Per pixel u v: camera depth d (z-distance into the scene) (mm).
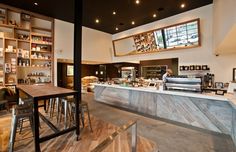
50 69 6805
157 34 6621
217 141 2781
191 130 3316
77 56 4035
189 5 5309
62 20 7066
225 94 3400
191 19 5625
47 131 3143
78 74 4043
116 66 8758
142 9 5633
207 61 5348
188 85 3705
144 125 3621
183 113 3791
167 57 6512
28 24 6082
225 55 4996
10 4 5387
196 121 3559
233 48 4180
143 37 7254
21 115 2311
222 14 3324
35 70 6566
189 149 2482
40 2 5230
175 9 5629
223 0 3217
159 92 4195
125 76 7805
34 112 2180
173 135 3045
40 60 6625
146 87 4922
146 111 4660
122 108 5375
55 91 2762
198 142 2738
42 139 2262
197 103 3559
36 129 2184
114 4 5246
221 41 3441
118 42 8711
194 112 3602
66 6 5551
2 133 3029
